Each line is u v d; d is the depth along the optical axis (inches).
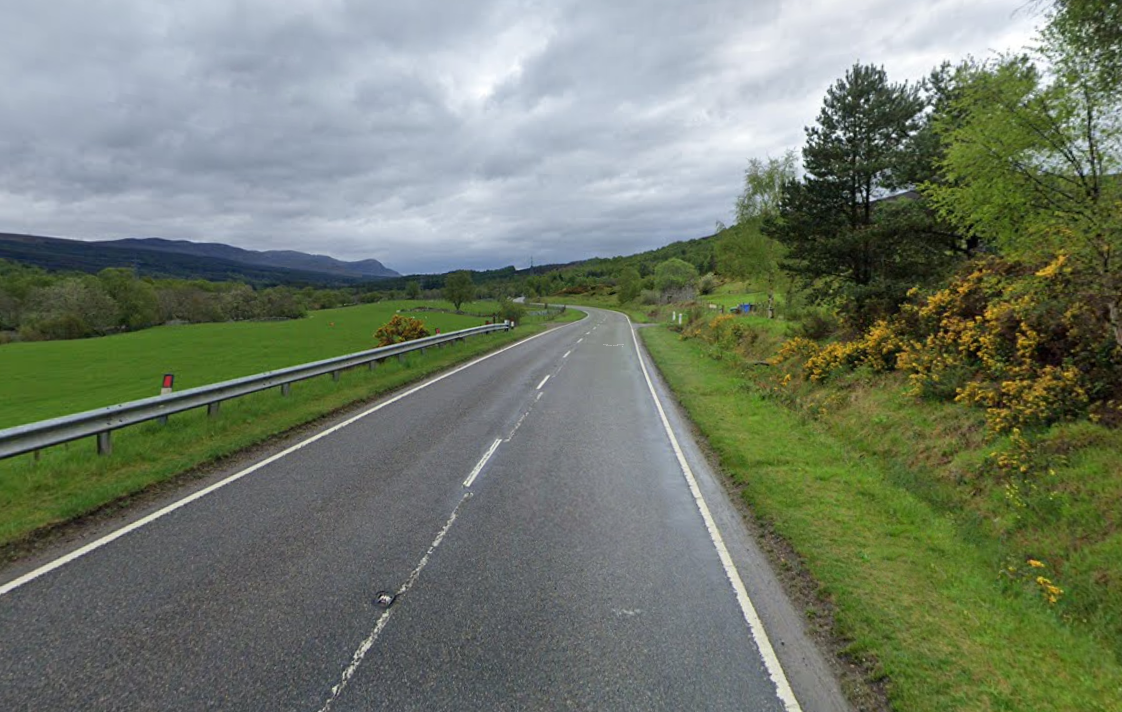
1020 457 274.7
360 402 476.7
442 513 235.6
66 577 174.9
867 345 526.6
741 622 162.2
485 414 438.9
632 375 701.3
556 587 177.3
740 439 381.1
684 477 300.4
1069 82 328.5
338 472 287.1
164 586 170.4
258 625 151.1
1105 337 303.7
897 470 321.4
